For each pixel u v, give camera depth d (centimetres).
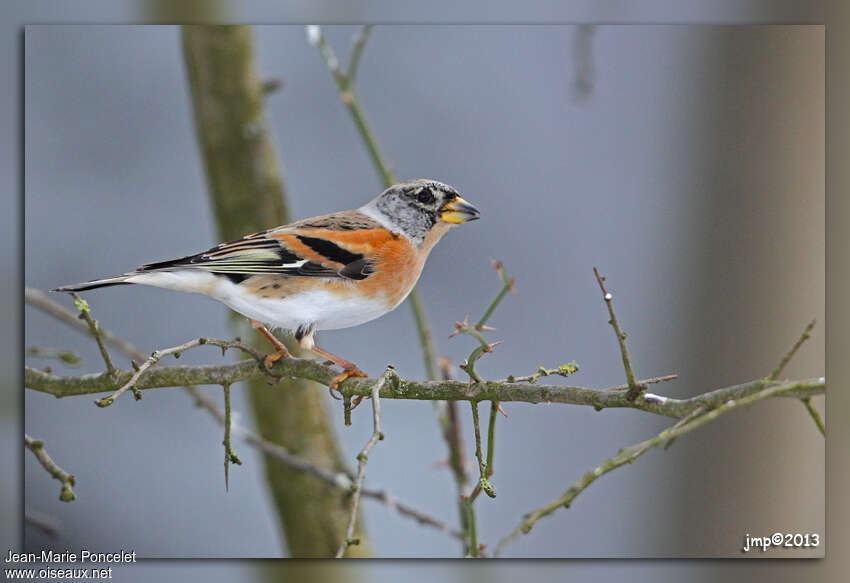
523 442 1171
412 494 1147
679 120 1206
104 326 1173
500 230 1255
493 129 1305
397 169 1273
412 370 1171
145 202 1242
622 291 1206
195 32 913
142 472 1135
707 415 511
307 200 1246
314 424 957
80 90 1248
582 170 1266
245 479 1163
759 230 1120
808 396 511
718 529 1078
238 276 777
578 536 1121
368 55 1317
